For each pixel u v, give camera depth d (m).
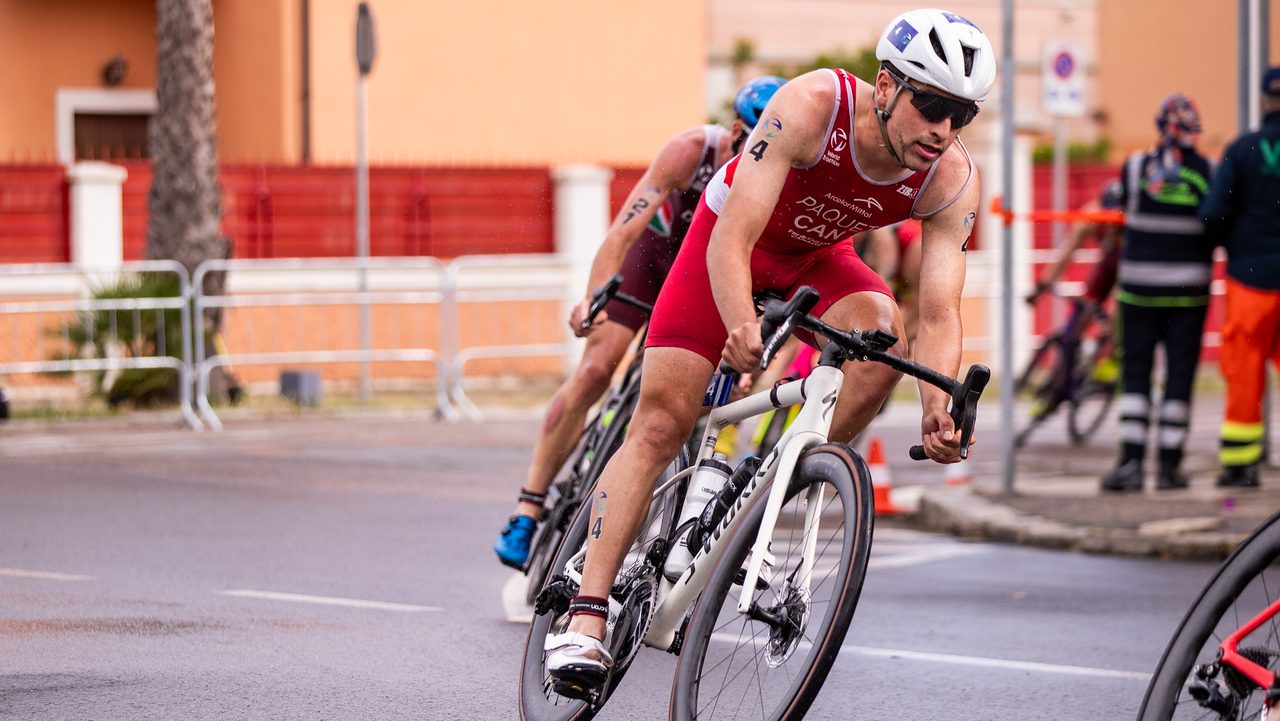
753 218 8.60
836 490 8.16
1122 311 20.00
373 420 29.38
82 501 19.61
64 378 29.80
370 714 10.27
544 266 36.88
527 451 25.14
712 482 9.34
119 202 34.72
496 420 29.69
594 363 13.13
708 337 9.13
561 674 8.95
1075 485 20.70
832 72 8.77
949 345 8.85
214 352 30.23
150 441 25.83
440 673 11.39
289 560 15.91
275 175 36.59
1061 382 26.31
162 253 30.56
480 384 33.84
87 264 34.19
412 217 37.78
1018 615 13.82
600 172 38.56
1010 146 19.50
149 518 18.41
